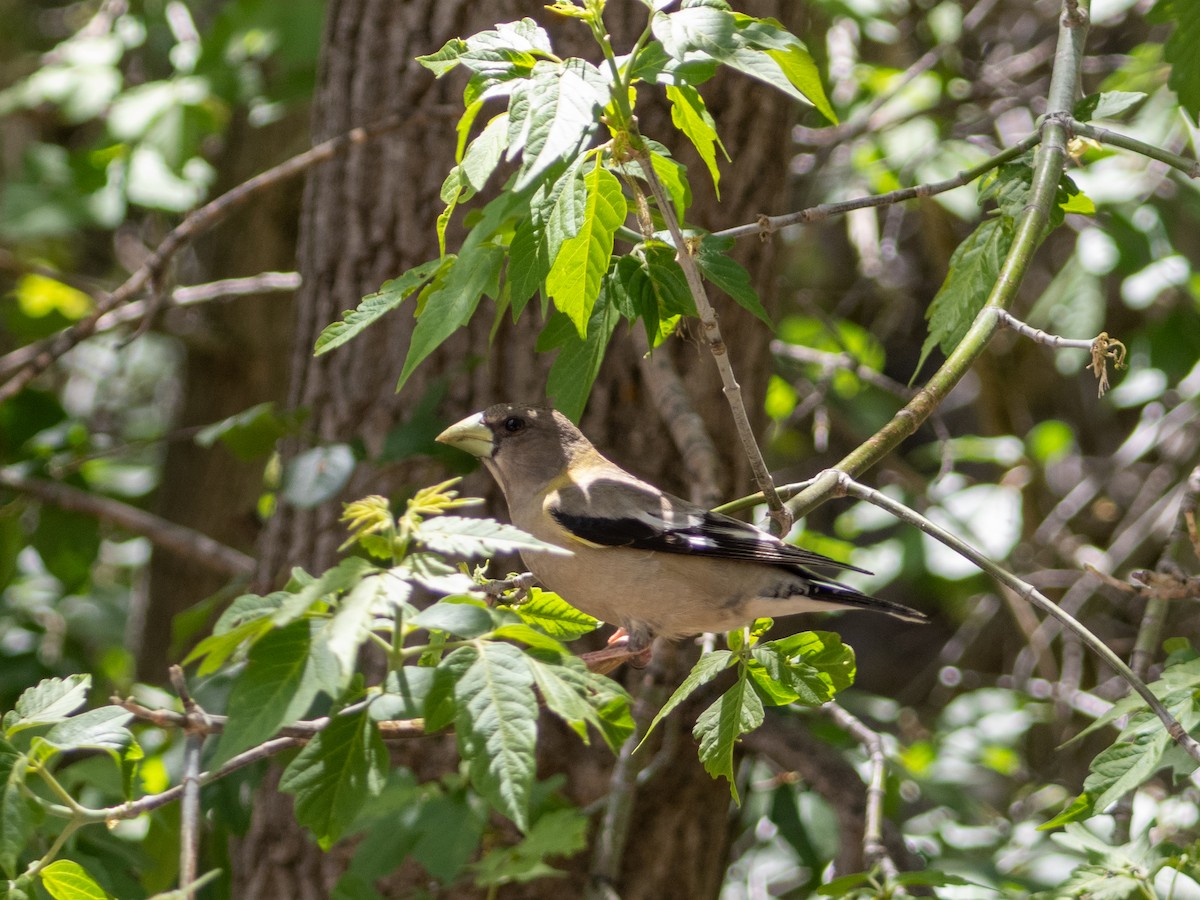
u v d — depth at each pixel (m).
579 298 5.70
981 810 12.44
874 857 7.89
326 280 11.02
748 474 11.02
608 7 10.07
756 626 6.12
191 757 5.73
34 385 15.59
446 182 6.04
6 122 19.89
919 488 14.32
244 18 13.98
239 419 10.45
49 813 6.19
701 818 10.57
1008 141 14.83
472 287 6.04
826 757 10.54
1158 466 15.45
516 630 5.01
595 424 10.41
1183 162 7.15
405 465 10.56
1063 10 7.94
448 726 5.42
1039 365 17.69
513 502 8.89
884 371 20.48
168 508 15.85
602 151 5.66
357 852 8.48
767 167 10.84
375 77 10.81
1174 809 8.95
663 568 8.03
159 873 9.77
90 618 15.84
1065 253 17.08
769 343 11.27
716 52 5.38
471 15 10.48
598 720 4.90
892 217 15.35
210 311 15.81
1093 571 6.97
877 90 15.21
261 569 11.22
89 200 14.80
